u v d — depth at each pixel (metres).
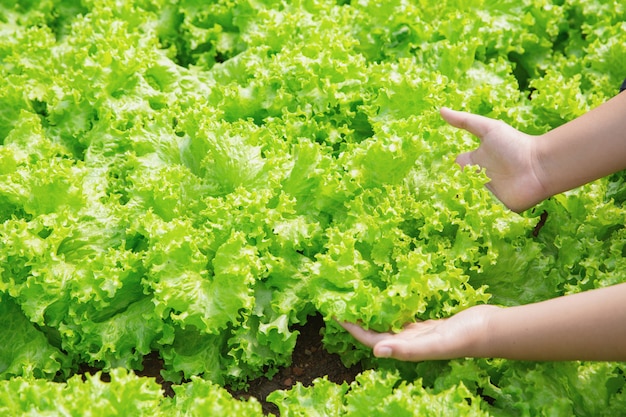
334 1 1.64
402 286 1.29
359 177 1.39
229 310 1.31
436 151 1.41
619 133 1.34
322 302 1.30
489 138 1.41
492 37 1.61
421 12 1.63
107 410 1.20
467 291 1.32
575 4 1.66
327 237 1.39
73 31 1.61
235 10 1.63
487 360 1.30
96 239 1.37
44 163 1.39
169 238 1.33
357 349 1.36
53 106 1.50
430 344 1.23
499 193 1.41
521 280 1.37
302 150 1.39
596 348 1.20
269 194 1.36
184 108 1.53
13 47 1.58
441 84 1.49
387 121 1.47
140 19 1.65
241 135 1.43
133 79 1.52
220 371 1.34
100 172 1.45
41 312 1.32
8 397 1.22
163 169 1.39
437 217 1.36
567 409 1.25
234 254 1.32
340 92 1.50
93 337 1.33
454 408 1.22
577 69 1.61
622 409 1.26
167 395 1.35
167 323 1.34
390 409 1.22
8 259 1.34
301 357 1.40
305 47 1.53
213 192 1.41
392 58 1.58
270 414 1.26
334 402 1.27
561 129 1.38
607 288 1.20
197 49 1.68
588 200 1.41
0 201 1.38
